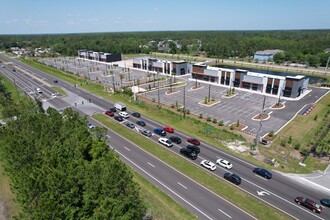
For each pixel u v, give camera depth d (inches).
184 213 1333.7
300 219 1326.3
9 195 1433.3
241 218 1323.8
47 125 1587.1
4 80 4805.6
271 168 1836.9
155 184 1612.9
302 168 1851.6
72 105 3297.2
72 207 1001.5
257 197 1502.2
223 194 1523.1
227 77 4355.3
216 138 2320.4
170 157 1972.2
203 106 3284.9
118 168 1069.8
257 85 4008.4
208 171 1782.7
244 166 1856.5
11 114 2165.4
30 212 975.0
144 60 5984.3
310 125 2669.8
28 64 6934.1
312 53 7224.4
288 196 1517.0
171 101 3508.9
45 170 1079.0
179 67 5300.2
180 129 2536.9
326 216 1352.1
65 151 1327.5
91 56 7815.0
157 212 1311.5
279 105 3324.3
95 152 1502.2
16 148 1291.8
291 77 3663.9
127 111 3070.9
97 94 3846.0
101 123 2682.1
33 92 3937.0
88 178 1072.8
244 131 2495.1
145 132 2374.5
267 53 7642.7
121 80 4667.8
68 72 5605.3
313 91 4052.7
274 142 2263.8
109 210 938.7
